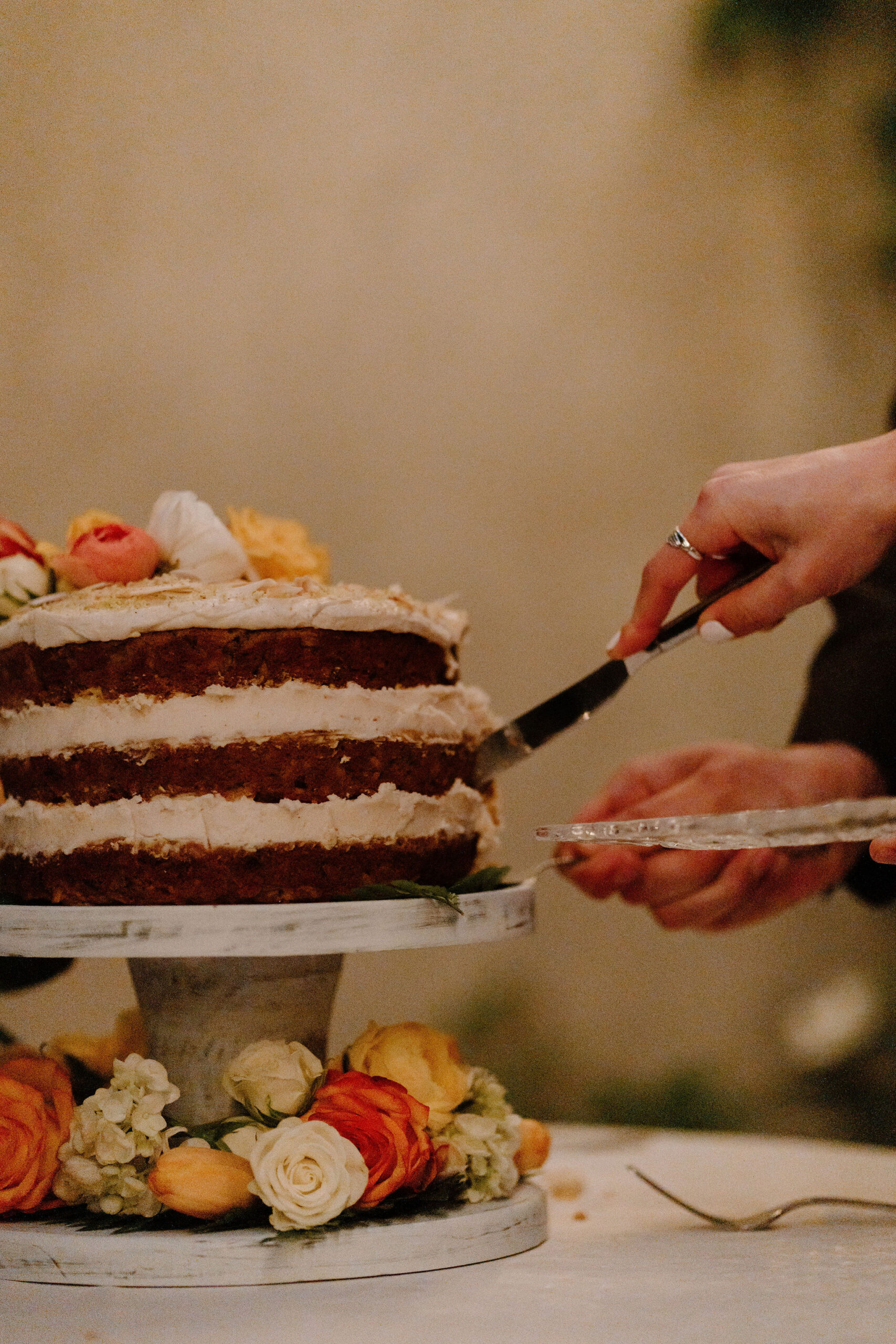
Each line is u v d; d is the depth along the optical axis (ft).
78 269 6.59
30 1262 2.32
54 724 2.50
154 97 6.65
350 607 2.46
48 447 6.52
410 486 6.75
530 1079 6.47
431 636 2.66
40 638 2.48
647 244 6.79
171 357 6.65
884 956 6.50
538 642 6.71
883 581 4.14
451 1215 2.45
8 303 6.52
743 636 2.87
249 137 6.72
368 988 6.52
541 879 6.59
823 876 3.93
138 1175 2.42
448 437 6.78
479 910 2.48
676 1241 2.65
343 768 2.46
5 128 6.53
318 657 2.45
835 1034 6.05
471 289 6.81
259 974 2.63
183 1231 2.35
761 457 6.72
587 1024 6.55
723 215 6.78
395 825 2.51
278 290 6.72
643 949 6.58
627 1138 3.95
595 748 6.69
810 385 6.72
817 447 6.70
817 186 6.73
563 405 6.80
